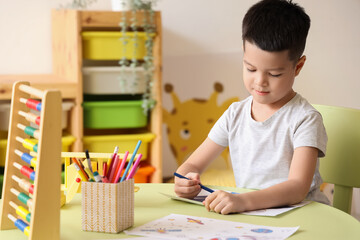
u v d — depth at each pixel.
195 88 2.79
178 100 2.77
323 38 2.97
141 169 2.35
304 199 1.20
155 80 2.34
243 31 1.26
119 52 2.29
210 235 0.91
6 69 2.58
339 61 3.01
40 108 0.88
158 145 2.38
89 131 2.49
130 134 2.41
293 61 1.23
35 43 2.61
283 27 1.19
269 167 1.35
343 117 1.46
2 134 2.23
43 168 0.84
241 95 2.86
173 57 2.75
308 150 1.24
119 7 2.36
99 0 2.61
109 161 1.00
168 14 2.73
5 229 0.97
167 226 0.97
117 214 0.93
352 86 3.05
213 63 2.81
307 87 2.98
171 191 1.26
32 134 0.90
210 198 1.09
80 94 2.24
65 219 1.01
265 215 1.05
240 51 2.85
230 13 2.82
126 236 0.91
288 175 1.34
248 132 1.40
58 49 2.51
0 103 2.26
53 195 0.85
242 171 1.42
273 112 1.36
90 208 0.94
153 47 2.34
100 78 2.29
